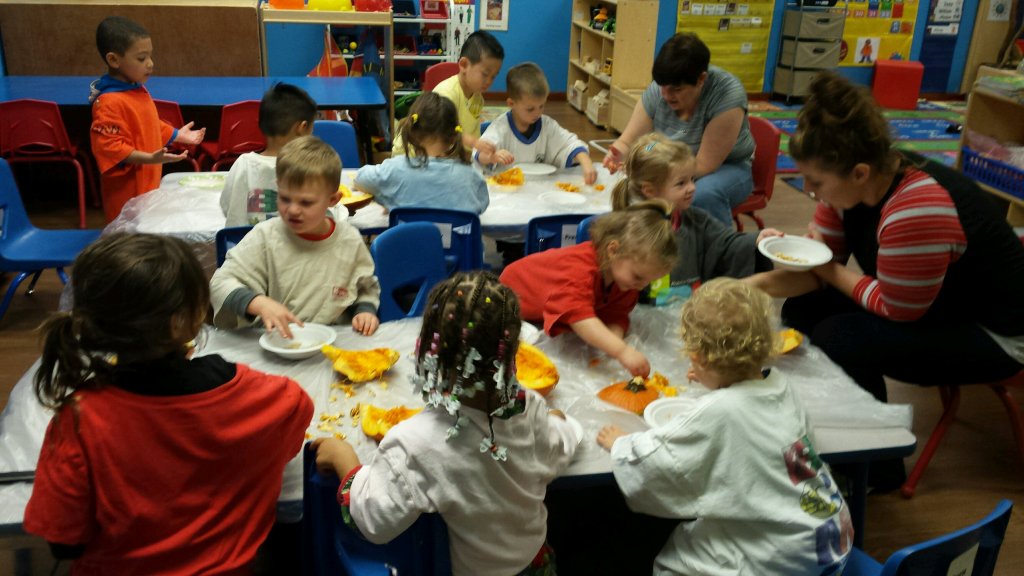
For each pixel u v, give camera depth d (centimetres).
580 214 262
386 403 159
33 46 502
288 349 174
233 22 517
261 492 131
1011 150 362
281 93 262
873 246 213
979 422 292
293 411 132
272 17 514
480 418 124
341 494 126
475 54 358
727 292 144
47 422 145
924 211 197
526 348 172
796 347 190
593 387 169
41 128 416
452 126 275
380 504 121
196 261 120
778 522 135
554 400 163
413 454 122
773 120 742
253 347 179
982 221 206
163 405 117
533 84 321
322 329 185
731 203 336
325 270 203
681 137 334
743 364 140
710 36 802
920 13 833
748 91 835
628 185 230
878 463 245
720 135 322
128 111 338
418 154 275
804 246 216
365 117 524
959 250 204
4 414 146
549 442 134
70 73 512
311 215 194
